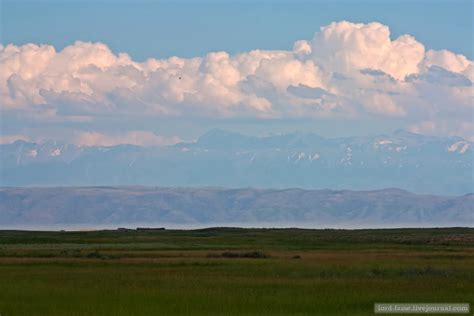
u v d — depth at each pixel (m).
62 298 182.38
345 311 167.12
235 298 181.25
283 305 172.88
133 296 184.75
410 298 181.88
